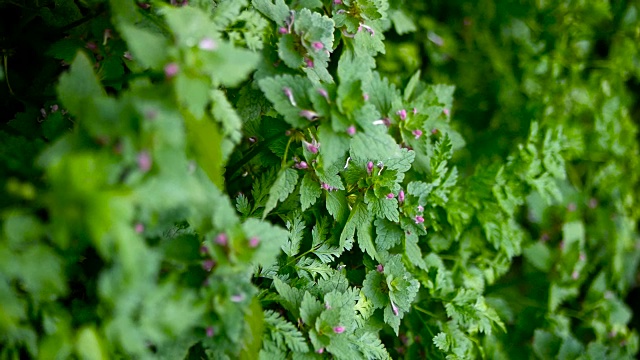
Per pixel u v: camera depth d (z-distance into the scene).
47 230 0.49
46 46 0.57
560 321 0.71
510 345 0.69
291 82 0.54
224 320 0.51
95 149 0.48
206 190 0.51
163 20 0.54
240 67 0.49
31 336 0.50
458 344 0.62
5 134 0.51
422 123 0.62
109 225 0.46
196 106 0.49
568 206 0.75
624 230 0.78
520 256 0.75
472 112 0.76
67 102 0.49
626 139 0.79
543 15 0.77
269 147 0.57
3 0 0.56
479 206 0.66
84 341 0.48
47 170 0.48
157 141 0.47
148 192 0.47
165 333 0.49
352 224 0.58
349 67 0.55
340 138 0.54
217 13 0.53
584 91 0.77
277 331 0.54
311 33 0.56
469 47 0.76
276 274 0.57
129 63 0.55
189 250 0.51
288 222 0.58
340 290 0.58
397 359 0.63
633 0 0.79
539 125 0.74
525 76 0.76
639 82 0.84
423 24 0.74
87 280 0.53
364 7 0.59
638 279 0.84
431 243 0.65
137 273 0.48
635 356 0.80
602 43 0.80
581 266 0.73
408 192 0.61
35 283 0.49
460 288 0.63
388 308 0.59
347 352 0.55
